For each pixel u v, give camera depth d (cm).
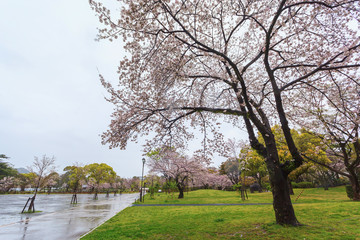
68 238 759
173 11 742
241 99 853
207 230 734
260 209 1252
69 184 6066
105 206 2164
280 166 741
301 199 1912
